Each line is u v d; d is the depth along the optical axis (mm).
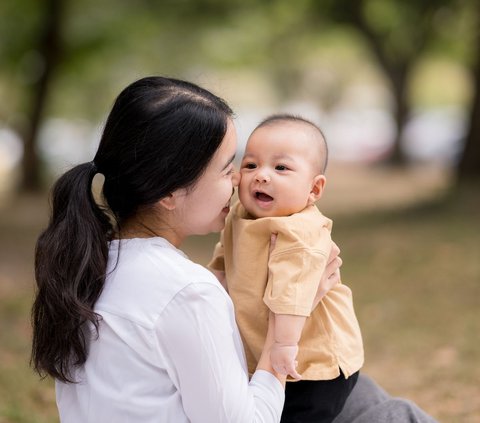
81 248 2367
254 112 48250
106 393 2336
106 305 2359
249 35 25578
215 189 2461
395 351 6973
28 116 21734
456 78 45969
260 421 2357
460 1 16406
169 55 24344
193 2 21719
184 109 2371
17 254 12656
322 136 2953
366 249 11305
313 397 2799
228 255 2918
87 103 28750
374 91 53906
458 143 25922
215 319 2309
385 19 21781
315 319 2805
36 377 6016
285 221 2633
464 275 9148
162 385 2324
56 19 20500
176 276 2330
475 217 12578
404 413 2980
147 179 2363
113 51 22609
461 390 5867
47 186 22750
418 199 16375
